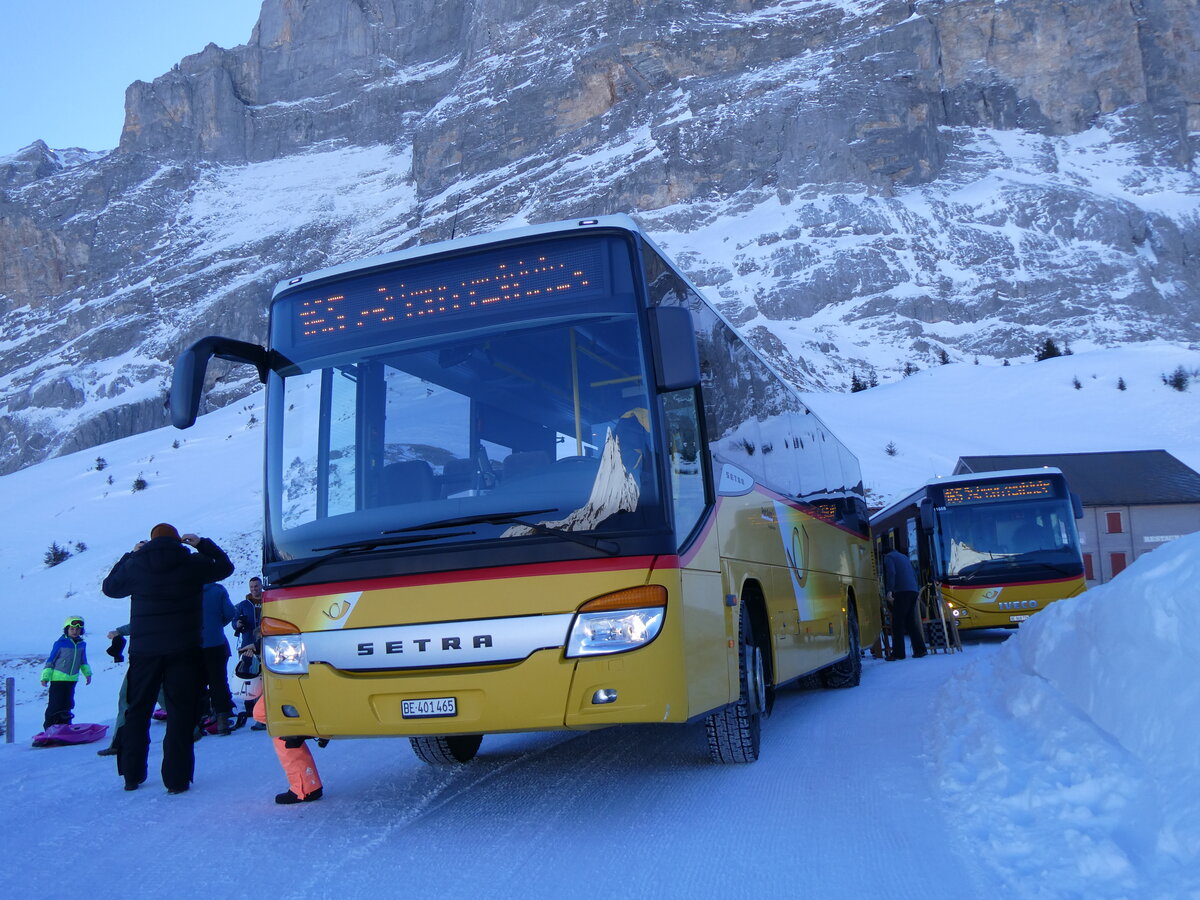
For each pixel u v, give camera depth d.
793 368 104.19
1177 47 163.88
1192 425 65.06
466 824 5.75
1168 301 122.00
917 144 151.88
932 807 5.46
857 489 15.18
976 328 120.38
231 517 55.53
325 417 6.01
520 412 5.66
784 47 181.00
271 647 5.79
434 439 5.75
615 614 5.24
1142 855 4.09
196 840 5.70
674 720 5.24
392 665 5.43
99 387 154.00
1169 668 4.94
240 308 165.38
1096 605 6.21
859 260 130.00
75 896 4.72
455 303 6.01
